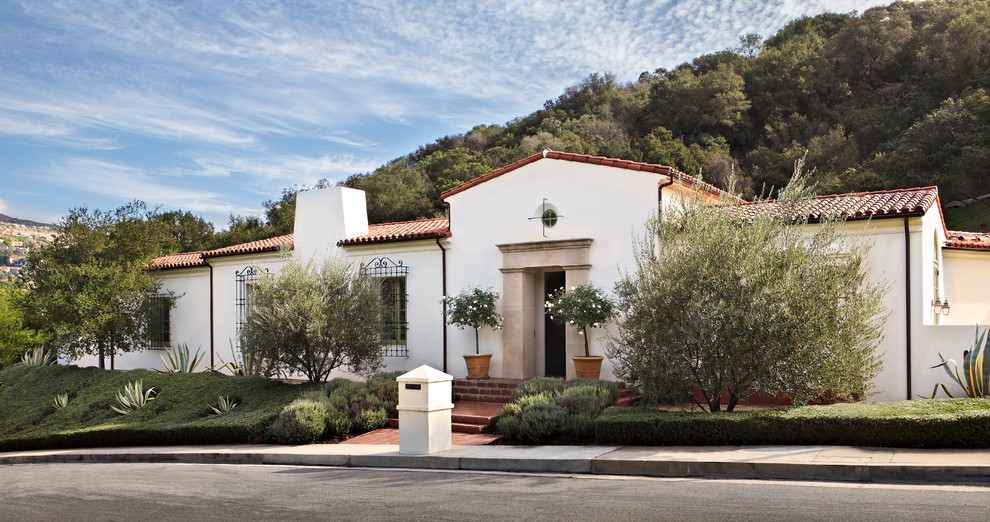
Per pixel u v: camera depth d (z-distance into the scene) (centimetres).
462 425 1316
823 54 5478
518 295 1595
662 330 1100
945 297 1694
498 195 1650
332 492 864
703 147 5125
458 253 1702
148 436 1465
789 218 1121
